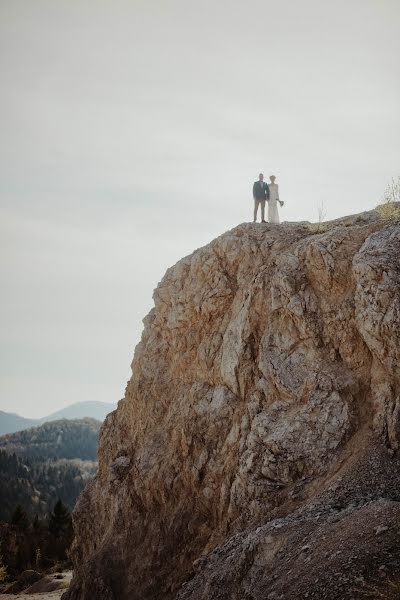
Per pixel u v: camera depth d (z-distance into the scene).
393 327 18.52
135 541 23.97
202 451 22.69
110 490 27.64
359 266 19.95
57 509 89.94
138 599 22.08
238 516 19.36
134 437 28.62
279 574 13.68
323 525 14.70
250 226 26.30
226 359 23.16
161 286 28.97
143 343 29.81
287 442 19.20
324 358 20.47
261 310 22.84
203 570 16.98
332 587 11.73
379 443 17.50
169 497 23.69
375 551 12.24
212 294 25.66
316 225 25.05
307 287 21.77
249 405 21.22
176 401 26.00
